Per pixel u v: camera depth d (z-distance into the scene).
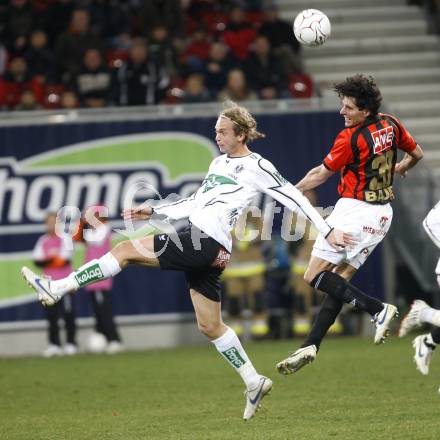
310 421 28.14
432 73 68.56
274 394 34.22
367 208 29.34
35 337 53.72
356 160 29.11
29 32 65.31
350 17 71.69
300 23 31.30
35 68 62.69
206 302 26.70
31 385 39.47
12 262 53.31
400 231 56.06
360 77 28.89
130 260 26.55
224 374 40.62
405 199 55.97
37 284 26.25
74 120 54.00
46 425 29.16
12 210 53.47
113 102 59.25
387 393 33.25
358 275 54.94
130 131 54.06
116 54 63.97
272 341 54.75
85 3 66.56
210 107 54.41
